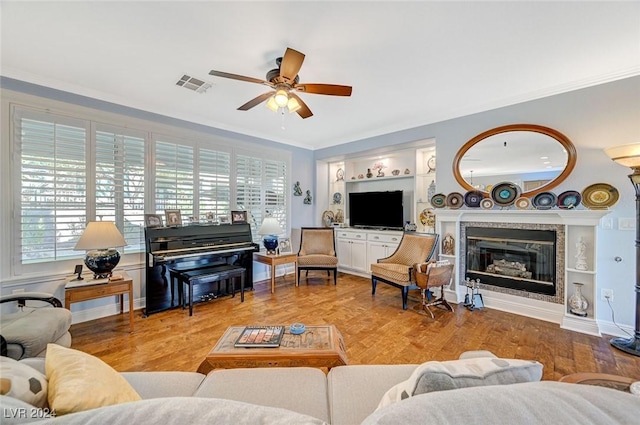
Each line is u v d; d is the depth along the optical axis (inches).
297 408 41.6
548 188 116.0
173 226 137.9
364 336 102.0
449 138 144.3
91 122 118.3
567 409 20.5
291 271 206.4
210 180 159.3
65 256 112.0
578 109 109.0
